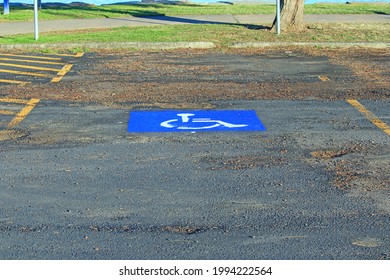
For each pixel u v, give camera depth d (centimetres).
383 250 659
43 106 1274
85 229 709
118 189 824
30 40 2133
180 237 689
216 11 3228
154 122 1150
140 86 1461
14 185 841
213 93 1385
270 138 1048
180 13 3138
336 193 811
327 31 2344
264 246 668
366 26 2495
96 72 1638
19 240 683
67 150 989
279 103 1294
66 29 2523
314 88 1441
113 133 1080
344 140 1038
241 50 1995
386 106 1267
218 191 817
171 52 1958
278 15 2272
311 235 693
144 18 2936
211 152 975
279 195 804
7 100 1325
